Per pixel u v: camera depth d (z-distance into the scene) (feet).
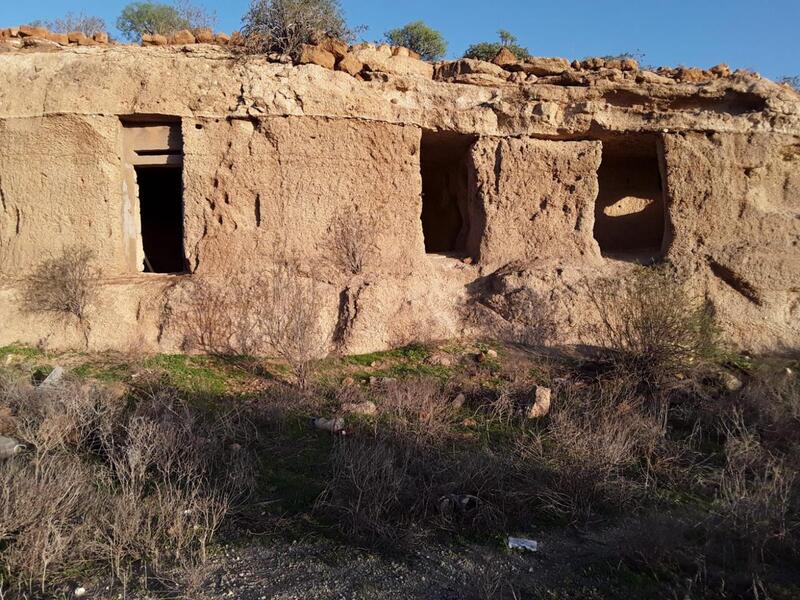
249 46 27.99
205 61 27.55
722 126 30.37
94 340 26.03
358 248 28.14
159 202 42.01
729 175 30.22
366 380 24.27
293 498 16.43
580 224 30.07
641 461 18.76
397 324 27.63
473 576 13.52
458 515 15.74
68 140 27.07
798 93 33.45
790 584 13.38
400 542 14.60
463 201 33.91
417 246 29.48
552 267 29.14
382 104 28.81
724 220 30.09
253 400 21.71
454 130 30.04
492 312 28.71
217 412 20.35
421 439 18.52
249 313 26.43
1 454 17.01
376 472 16.19
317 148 28.07
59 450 17.78
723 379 24.04
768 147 30.35
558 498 16.43
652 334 23.95
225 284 26.78
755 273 29.30
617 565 13.98
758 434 20.17
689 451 19.20
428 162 36.63
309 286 27.02
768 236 29.89
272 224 27.78
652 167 35.40
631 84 30.14
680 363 23.90
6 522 13.94
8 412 19.81
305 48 28.04
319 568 13.74
